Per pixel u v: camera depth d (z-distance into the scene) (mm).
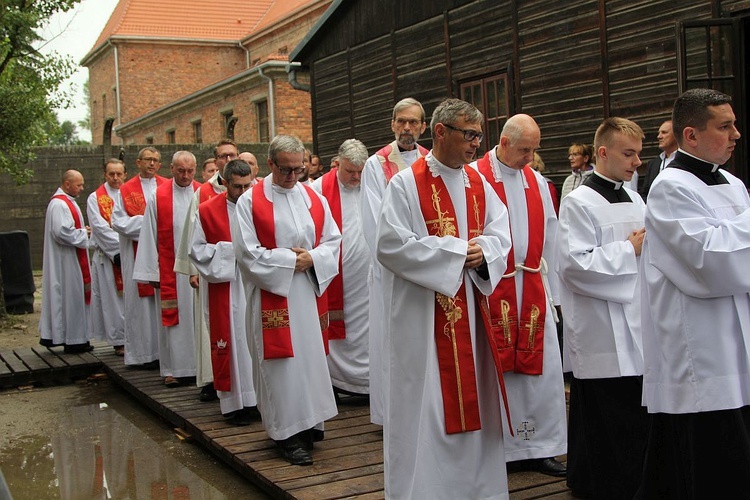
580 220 4090
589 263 3986
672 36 7504
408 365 3795
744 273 3303
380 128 12266
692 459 3469
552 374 4578
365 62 12484
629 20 7961
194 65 33656
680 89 6699
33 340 10695
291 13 28391
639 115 7910
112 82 33812
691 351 3434
